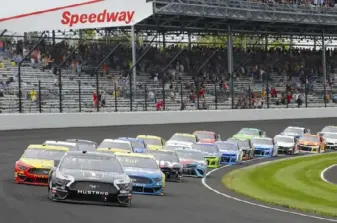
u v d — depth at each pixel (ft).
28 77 409.49
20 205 130.41
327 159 370.53
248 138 384.88
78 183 136.67
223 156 322.34
